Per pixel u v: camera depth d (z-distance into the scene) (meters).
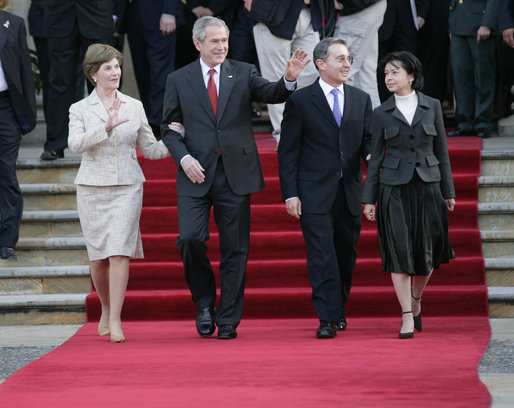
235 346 20.16
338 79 21.33
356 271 25.02
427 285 24.88
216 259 26.14
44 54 32.72
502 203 26.58
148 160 29.06
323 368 17.45
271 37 28.81
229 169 20.84
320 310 20.95
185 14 36.56
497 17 33.53
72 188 28.52
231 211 20.95
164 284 25.45
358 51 30.58
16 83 26.48
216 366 17.88
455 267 24.84
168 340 21.30
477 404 14.52
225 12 33.03
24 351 20.58
